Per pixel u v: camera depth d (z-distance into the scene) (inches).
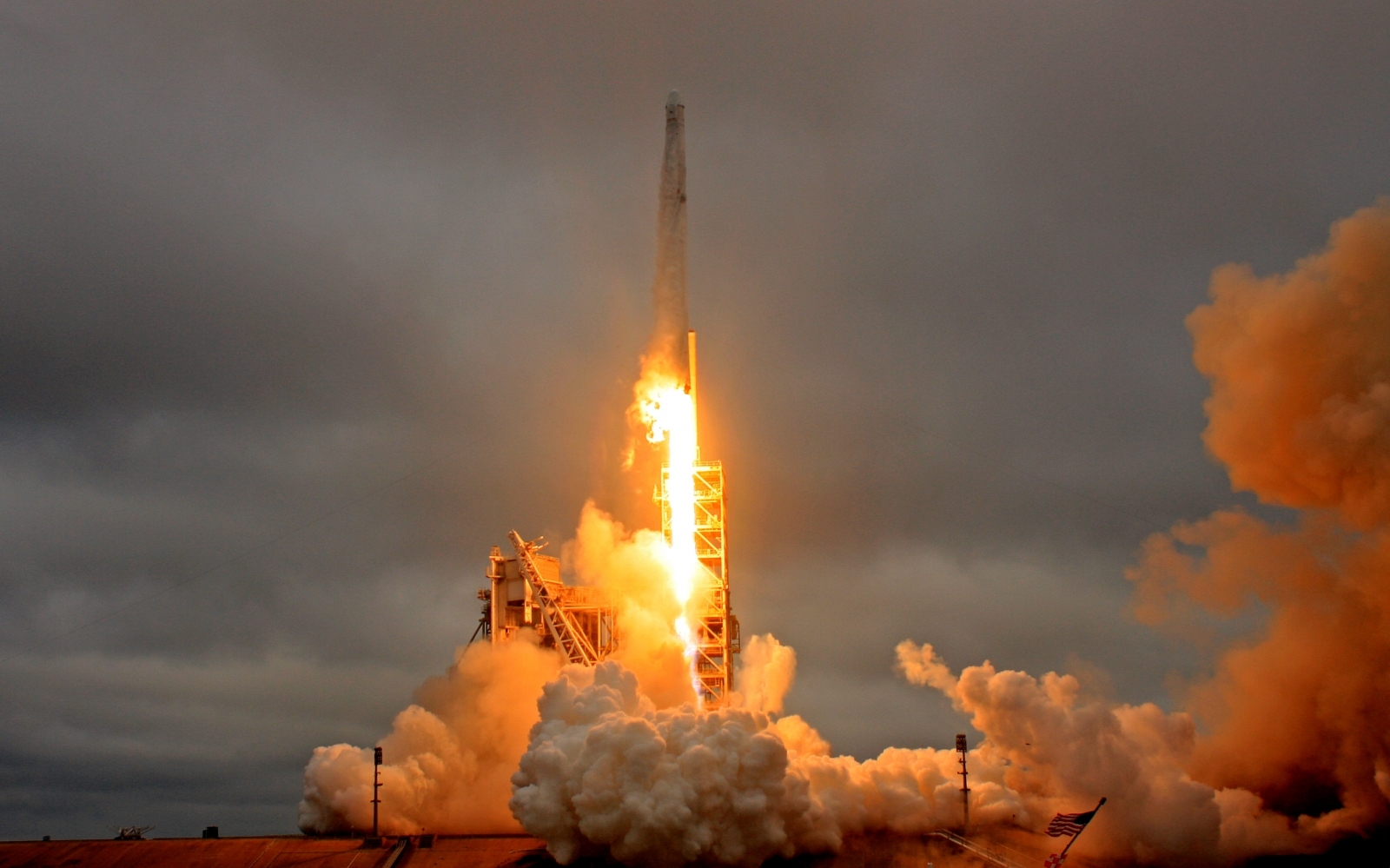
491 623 5885.8
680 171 6181.1
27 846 5017.2
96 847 4990.2
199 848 4955.7
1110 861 4690.0
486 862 4724.4
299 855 4859.7
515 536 5846.5
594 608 5772.6
